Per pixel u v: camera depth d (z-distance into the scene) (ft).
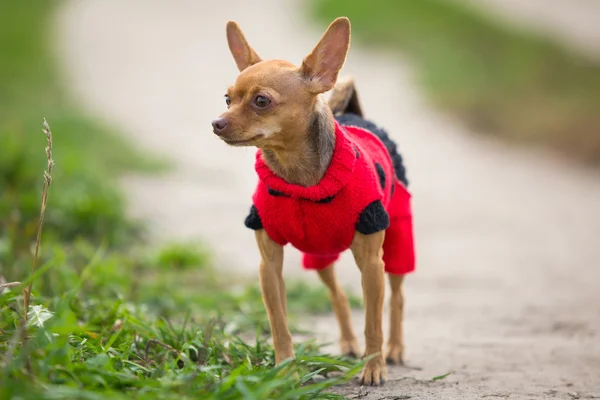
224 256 38.78
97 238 37.19
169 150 69.92
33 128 62.64
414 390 20.93
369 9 134.82
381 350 21.77
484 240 44.06
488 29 130.62
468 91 98.43
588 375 22.58
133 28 133.28
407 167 68.13
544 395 20.66
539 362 23.88
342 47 20.53
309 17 136.67
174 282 32.35
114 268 30.12
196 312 27.91
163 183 57.31
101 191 42.50
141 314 24.86
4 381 14.67
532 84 102.83
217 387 16.80
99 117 77.56
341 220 20.49
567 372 22.88
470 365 23.66
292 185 20.29
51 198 37.76
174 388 16.60
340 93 24.85
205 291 32.19
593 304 31.27
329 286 24.77
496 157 74.59
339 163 20.35
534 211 52.54
